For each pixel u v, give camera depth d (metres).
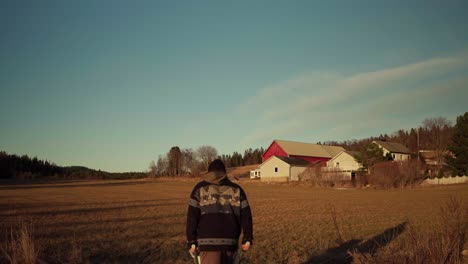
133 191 47.75
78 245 11.75
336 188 53.72
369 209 23.77
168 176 114.38
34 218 19.27
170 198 34.91
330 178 57.12
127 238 13.20
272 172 75.56
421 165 51.44
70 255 10.22
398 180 49.38
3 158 97.38
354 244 12.01
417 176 50.25
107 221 18.14
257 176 87.00
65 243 12.15
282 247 11.59
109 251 10.95
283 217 19.72
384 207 25.06
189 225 5.36
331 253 10.71
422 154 91.00
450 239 8.27
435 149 83.12
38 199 33.31
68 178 109.94
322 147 92.69
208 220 5.30
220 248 5.20
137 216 20.36
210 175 5.49
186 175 109.25
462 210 11.09
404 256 8.15
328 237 13.39
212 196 5.38
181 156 116.44
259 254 10.61
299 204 28.12
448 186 49.94
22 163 108.31
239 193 5.48
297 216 20.16
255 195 39.53
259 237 13.44
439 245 7.83
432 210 22.73
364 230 14.95
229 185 5.51
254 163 148.50
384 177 49.00
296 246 11.77
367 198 34.12
